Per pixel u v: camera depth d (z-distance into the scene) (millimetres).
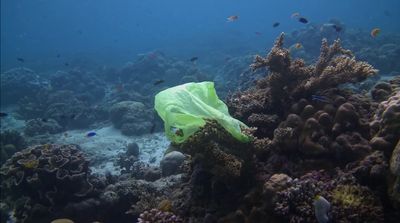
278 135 1193
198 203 1229
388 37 7555
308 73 1365
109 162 3139
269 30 18250
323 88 1317
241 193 1128
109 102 4836
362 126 1172
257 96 1513
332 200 963
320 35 6520
